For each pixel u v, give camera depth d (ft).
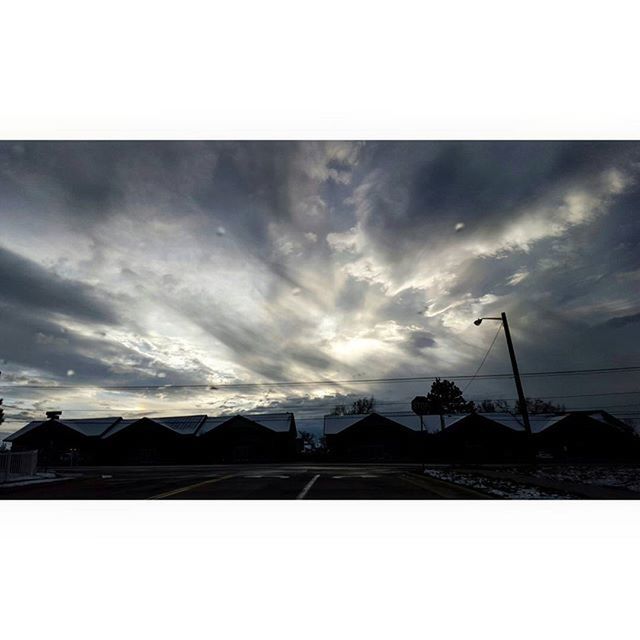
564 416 137.69
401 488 41.29
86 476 68.03
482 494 35.24
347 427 150.92
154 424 152.97
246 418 154.10
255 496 34.81
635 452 132.77
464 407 177.58
